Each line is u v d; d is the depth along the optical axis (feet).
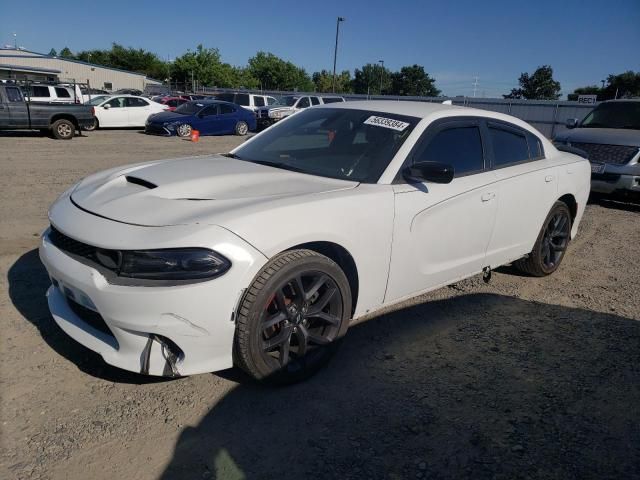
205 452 7.96
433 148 11.85
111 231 8.43
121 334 8.30
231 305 8.32
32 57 172.14
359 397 9.59
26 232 18.15
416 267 11.41
